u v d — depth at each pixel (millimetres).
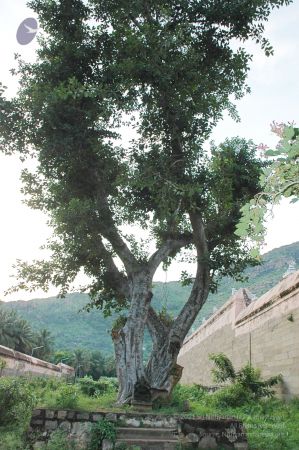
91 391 20250
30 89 12484
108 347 137000
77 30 13289
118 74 12164
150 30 11398
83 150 12938
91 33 13375
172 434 9938
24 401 10883
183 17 12773
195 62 11906
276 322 18656
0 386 10914
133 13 12695
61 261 13969
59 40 13672
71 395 11195
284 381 16984
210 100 12188
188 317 13148
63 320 161500
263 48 12992
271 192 3727
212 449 9719
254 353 21141
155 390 12109
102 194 13547
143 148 12750
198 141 12812
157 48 11234
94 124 12898
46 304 176875
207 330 34000
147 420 10172
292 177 3621
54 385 20578
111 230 13133
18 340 50531
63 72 13289
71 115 12539
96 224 12820
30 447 9336
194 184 12016
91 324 157375
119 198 14016
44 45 13875
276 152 3531
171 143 13008
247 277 14875
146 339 81438
